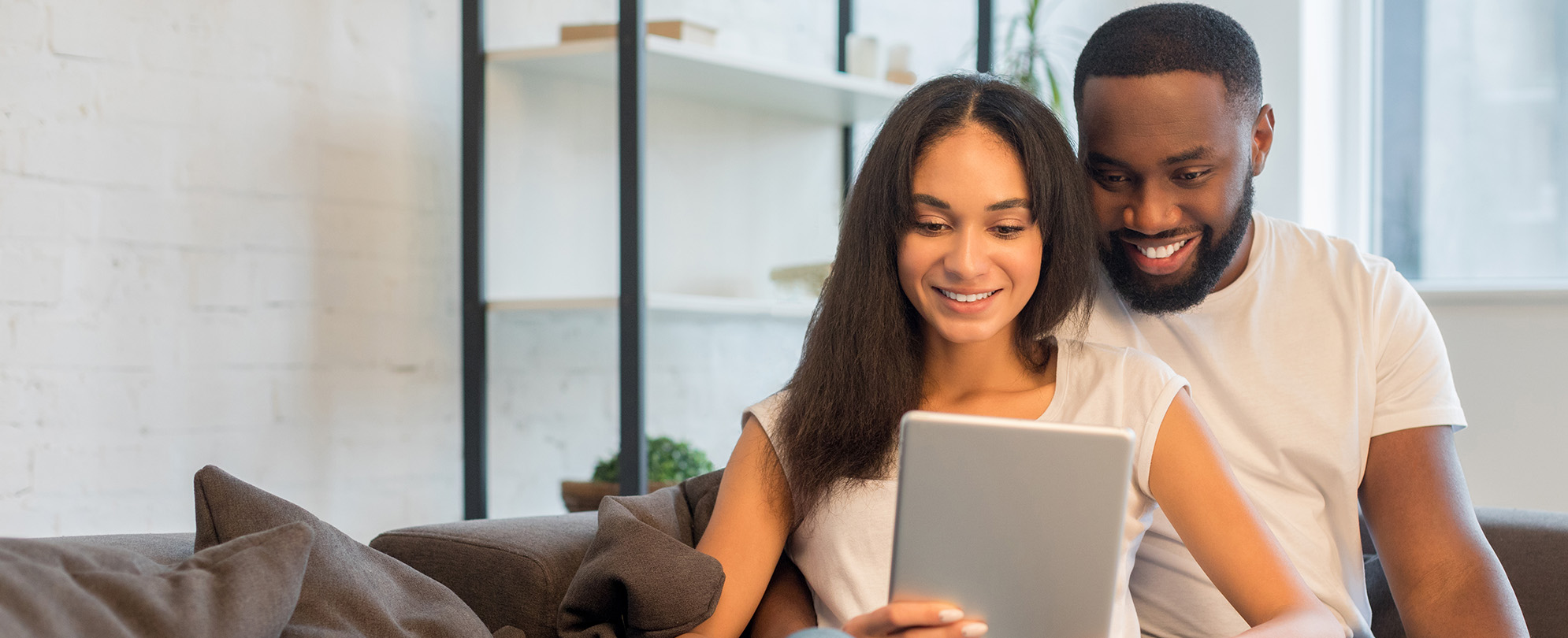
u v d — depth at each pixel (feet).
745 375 10.49
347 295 8.16
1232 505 3.80
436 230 8.65
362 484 8.23
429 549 4.20
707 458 8.56
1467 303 9.48
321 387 8.02
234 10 7.63
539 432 9.09
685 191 9.62
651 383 9.70
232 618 3.03
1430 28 10.42
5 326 6.75
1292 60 10.53
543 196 8.80
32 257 6.84
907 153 3.94
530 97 8.70
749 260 10.12
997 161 3.89
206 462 7.51
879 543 4.05
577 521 4.55
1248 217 4.46
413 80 8.52
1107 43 4.40
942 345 4.26
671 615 3.75
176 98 7.38
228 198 7.60
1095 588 2.96
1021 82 9.12
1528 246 9.97
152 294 7.29
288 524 3.34
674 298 7.87
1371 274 4.60
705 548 4.17
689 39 8.07
